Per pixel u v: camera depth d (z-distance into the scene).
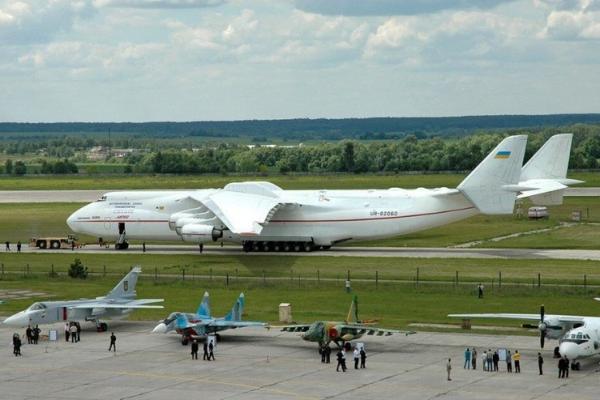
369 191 197.62
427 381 99.88
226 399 94.00
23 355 114.75
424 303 142.12
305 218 193.62
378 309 138.38
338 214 192.75
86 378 103.19
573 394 93.94
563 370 100.75
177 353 114.75
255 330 127.38
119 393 96.94
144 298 150.50
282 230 194.38
